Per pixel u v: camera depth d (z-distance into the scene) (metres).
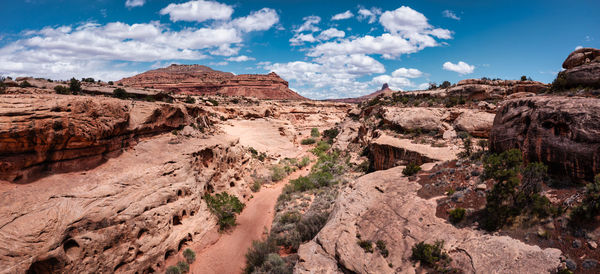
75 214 16.64
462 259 14.66
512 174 16.17
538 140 18.38
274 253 21.44
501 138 22.39
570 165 16.42
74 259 15.77
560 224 14.35
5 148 16.16
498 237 15.19
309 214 27.02
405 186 23.48
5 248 13.45
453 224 17.34
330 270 16.89
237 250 24.36
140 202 20.48
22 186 16.73
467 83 56.06
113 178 20.77
